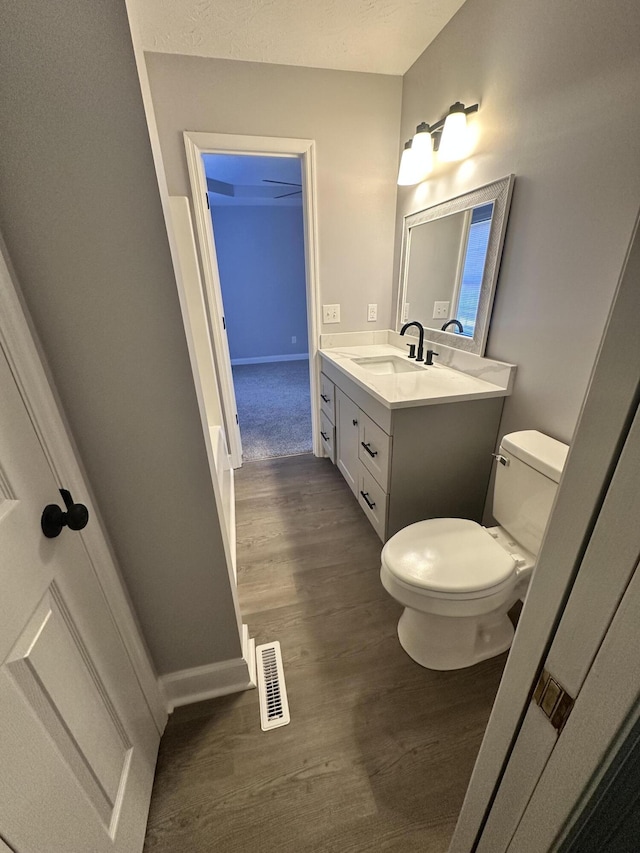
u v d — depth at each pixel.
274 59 1.85
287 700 1.22
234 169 3.75
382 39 1.71
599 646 0.33
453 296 1.84
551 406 1.35
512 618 1.52
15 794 0.52
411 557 1.22
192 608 1.10
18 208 0.64
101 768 0.76
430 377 1.79
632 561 0.29
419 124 1.80
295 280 5.71
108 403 0.81
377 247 2.42
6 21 0.56
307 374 5.32
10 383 0.61
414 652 1.34
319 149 2.10
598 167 1.06
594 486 0.32
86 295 0.72
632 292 0.27
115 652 0.89
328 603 1.59
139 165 0.67
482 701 1.21
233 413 2.64
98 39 0.59
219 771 1.05
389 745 1.10
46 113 0.61
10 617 0.55
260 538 2.00
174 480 0.92
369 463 1.88
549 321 1.31
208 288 2.25
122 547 0.96
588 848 0.41
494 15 1.36
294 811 0.97
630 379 0.28
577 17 1.06
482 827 0.59
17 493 0.60
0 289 0.60
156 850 0.91
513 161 1.37
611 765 0.34
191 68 1.83
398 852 0.90
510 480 1.33
